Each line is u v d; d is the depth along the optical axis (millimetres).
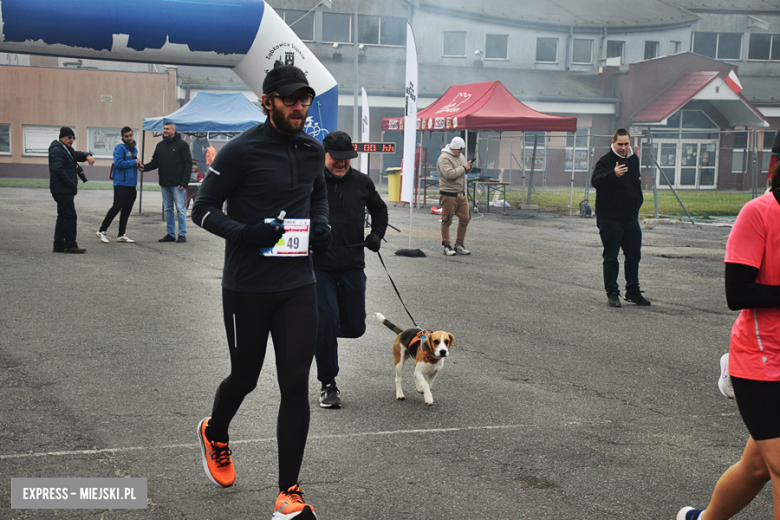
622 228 8133
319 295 4598
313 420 4363
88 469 3504
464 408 4629
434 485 3453
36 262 9914
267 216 3135
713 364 5836
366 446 3943
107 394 4645
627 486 3488
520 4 40781
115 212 12266
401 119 22609
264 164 3107
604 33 39844
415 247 13047
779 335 2457
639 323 7320
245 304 3123
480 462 3748
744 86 38719
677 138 34094
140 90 32688
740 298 2463
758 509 3275
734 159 34500
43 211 17516
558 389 5078
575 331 6906
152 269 9680
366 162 18516
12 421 4102
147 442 3865
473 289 9016
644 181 33562
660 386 5207
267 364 5492
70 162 10750
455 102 21594
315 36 36812
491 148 31938
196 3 10398
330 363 4602
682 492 3434
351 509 3182
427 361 4617
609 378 5379
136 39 10188
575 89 35438
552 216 20141
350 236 4723
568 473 3631
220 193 3117
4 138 32062
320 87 11367
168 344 5934
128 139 12234
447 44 38500
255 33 10781
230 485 3350
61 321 6621
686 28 41656
